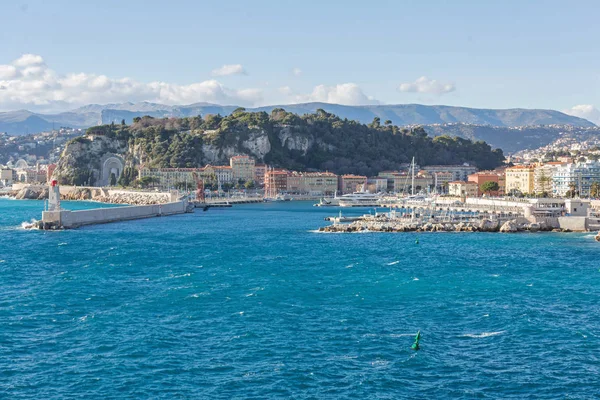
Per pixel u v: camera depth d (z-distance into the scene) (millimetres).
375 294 142375
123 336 111500
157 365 98500
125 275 164375
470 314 126000
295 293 142625
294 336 111625
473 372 96750
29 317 123000
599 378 94875
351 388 90875
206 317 122812
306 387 91188
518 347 107188
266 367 97875
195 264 182125
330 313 126062
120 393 89062
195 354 103062
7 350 104688
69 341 109062
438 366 98812
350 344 107812
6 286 151000
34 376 94562
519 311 128125
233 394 88938
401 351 104750
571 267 177625
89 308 129750
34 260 189375
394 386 91688
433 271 170750
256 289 146000
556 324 119562
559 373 96562
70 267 177000
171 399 87375
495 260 189625
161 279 158625
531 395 89375
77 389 90250
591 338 111625
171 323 119000
